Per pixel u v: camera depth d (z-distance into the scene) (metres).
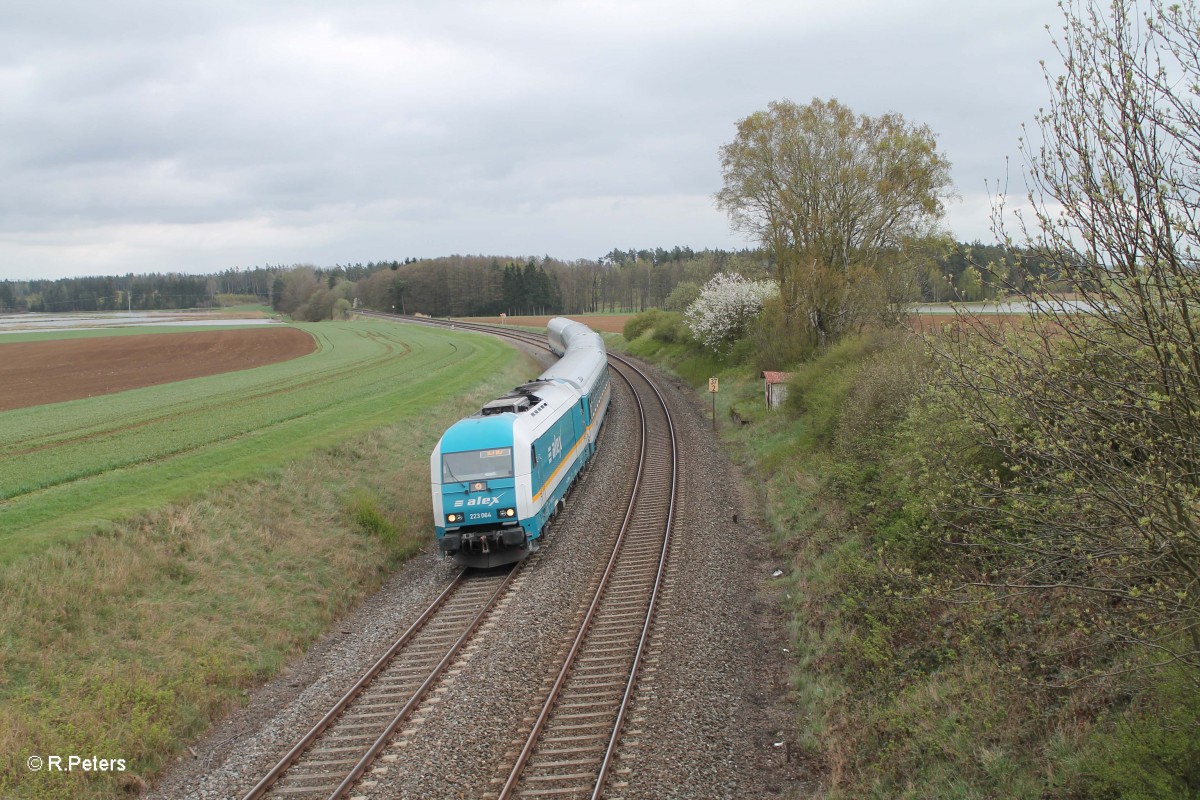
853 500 16.47
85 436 27.08
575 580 16.19
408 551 18.91
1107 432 6.68
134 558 13.97
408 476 22.95
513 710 11.02
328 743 10.53
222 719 11.64
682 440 30.11
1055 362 6.73
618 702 11.09
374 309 172.38
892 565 12.80
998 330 7.49
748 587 15.41
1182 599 6.46
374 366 51.44
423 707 11.27
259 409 31.98
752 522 19.55
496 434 17.72
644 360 62.00
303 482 19.56
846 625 12.34
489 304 151.75
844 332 33.16
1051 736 8.18
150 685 11.36
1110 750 7.42
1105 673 7.77
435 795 9.18
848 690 10.77
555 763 9.68
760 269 53.62
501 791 9.09
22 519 15.48
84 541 13.93
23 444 25.78
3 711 10.09
